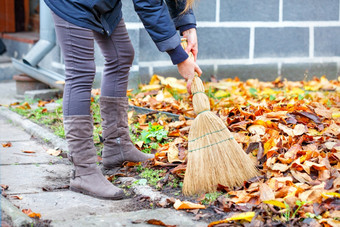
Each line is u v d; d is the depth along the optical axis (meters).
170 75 5.31
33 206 2.52
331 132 3.23
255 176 2.69
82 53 2.64
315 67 5.68
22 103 4.82
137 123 3.93
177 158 3.04
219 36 5.36
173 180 2.82
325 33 5.62
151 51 5.19
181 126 3.70
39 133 3.83
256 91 4.80
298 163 2.72
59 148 3.52
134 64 4.97
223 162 2.62
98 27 2.67
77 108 2.68
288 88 5.14
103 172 3.09
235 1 5.32
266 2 5.39
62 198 2.66
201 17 5.26
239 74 5.51
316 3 5.52
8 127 4.16
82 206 2.52
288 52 5.57
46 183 2.89
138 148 3.39
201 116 2.67
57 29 2.63
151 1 2.58
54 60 5.28
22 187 2.81
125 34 2.93
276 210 2.32
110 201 2.64
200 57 5.36
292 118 3.41
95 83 4.93
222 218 2.32
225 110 3.76
